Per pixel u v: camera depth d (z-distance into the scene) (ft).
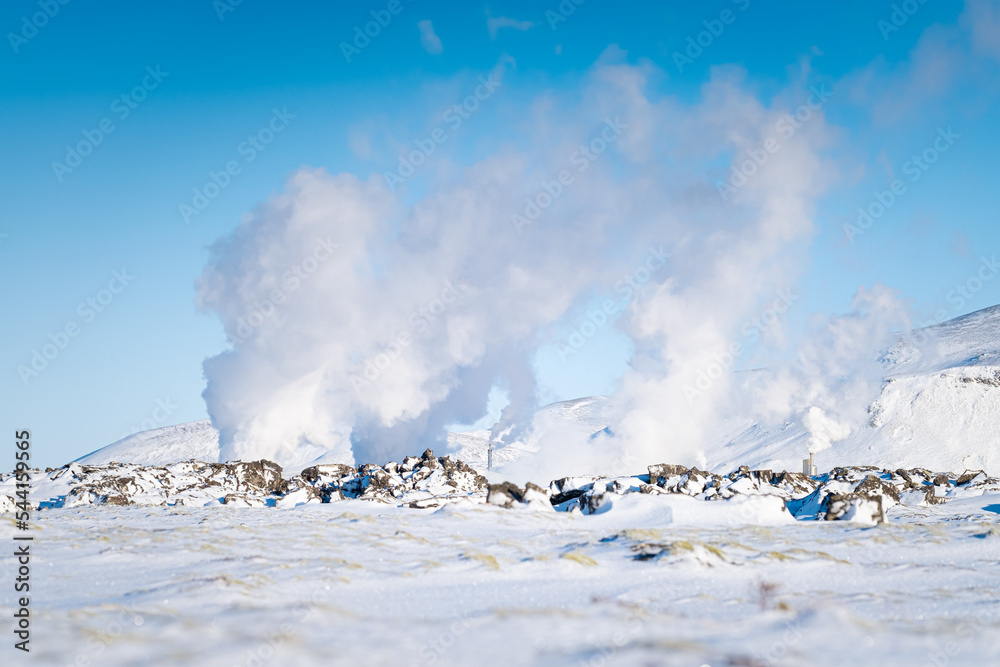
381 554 121.70
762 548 136.36
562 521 193.57
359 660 46.29
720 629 59.67
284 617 60.13
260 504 270.46
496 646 51.19
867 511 210.38
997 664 51.11
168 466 342.85
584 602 81.82
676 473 320.70
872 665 49.83
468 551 121.49
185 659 43.73
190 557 108.78
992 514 251.19
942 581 108.78
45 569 97.96
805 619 63.05
